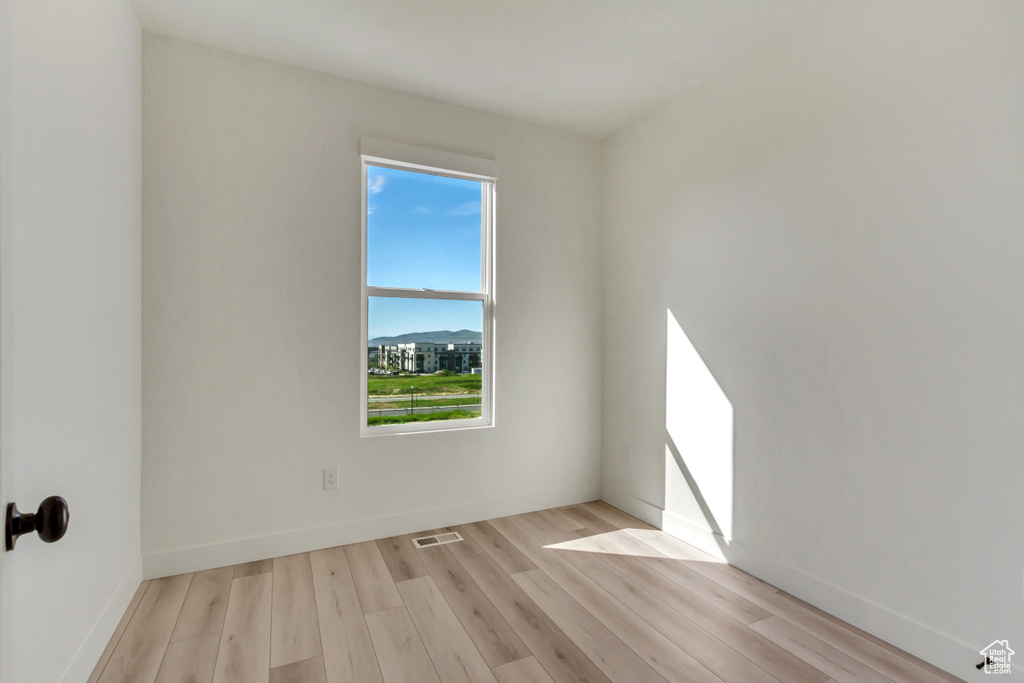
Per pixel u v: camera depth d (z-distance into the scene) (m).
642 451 3.18
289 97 2.62
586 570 2.46
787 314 2.28
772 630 1.97
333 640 1.87
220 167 2.46
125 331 2.05
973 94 1.67
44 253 1.34
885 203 1.92
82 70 1.59
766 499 2.37
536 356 3.31
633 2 2.14
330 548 2.69
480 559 2.57
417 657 1.78
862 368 1.99
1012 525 1.59
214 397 2.45
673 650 1.83
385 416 2.94
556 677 1.68
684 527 2.83
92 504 1.68
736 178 2.54
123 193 2.02
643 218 3.18
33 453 1.28
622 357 3.36
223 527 2.46
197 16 2.23
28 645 1.25
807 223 2.20
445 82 2.80
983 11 1.65
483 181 3.22
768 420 2.36
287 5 2.16
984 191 1.65
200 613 2.04
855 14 2.02
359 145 2.77
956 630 1.71
